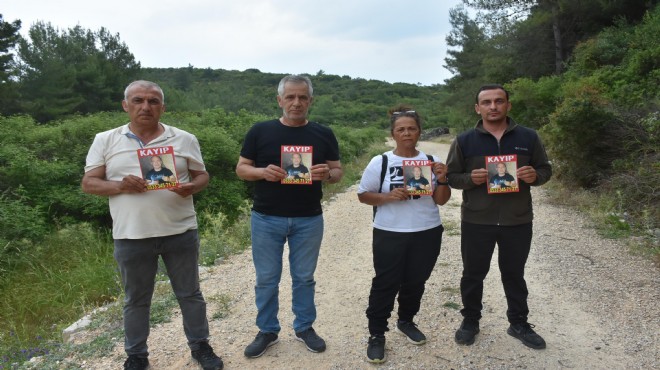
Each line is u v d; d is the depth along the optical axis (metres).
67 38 42.97
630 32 18.97
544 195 10.42
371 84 107.44
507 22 27.91
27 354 4.06
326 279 5.68
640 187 8.36
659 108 9.80
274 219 3.64
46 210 8.12
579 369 3.52
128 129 3.32
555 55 26.14
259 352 3.77
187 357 3.78
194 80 99.06
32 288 5.97
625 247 6.55
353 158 19.94
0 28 28.73
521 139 3.65
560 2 22.61
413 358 3.71
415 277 3.71
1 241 6.68
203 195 9.92
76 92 37.78
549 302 4.75
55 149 9.65
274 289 3.79
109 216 8.58
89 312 5.23
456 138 3.79
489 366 3.58
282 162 3.48
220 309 4.75
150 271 3.38
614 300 4.73
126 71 45.53
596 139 9.92
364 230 8.20
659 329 4.08
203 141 10.63
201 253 6.68
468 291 3.86
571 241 6.92
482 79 31.55
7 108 29.84
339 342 4.03
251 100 57.69
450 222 8.32
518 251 3.72
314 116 64.25
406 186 3.53
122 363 3.74
